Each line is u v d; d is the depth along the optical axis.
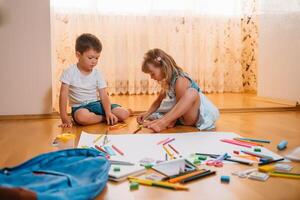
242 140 1.28
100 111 1.74
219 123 1.67
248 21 3.03
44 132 1.49
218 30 2.98
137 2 2.79
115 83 2.85
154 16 2.83
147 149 1.15
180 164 0.91
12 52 1.81
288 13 2.26
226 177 0.86
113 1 2.75
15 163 1.03
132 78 2.83
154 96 2.73
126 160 1.02
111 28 2.76
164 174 0.89
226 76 3.06
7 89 1.83
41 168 0.83
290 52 2.23
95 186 0.73
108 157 1.04
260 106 2.14
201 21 2.93
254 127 1.58
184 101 1.50
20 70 1.83
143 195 0.77
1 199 0.58
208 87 2.99
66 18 2.67
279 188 0.81
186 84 1.56
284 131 1.49
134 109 2.05
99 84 1.77
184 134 1.39
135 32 2.81
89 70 1.75
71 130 1.52
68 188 0.69
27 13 1.80
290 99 2.24
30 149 1.19
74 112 1.68
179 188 0.80
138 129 1.50
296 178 0.88
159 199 0.75
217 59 3.01
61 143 1.17
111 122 1.66
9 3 1.78
